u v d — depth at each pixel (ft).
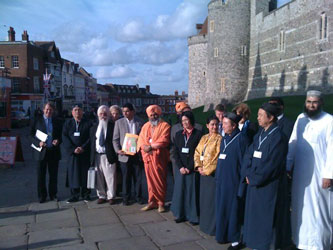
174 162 16.89
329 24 71.15
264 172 11.69
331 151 11.78
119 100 293.84
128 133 18.93
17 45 121.08
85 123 20.04
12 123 81.05
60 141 20.08
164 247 13.30
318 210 12.06
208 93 119.75
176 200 16.34
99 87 275.39
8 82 95.25
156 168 17.70
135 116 19.92
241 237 13.56
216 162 14.44
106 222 16.20
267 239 11.85
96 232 14.89
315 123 12.38
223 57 113.70
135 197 19.92
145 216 17.15
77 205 19.07
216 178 13.97
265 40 101.60
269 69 99.60
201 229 14.87
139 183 19.27
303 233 12.20
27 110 110.11
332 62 70.44
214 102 116.47
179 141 16.42
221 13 112.88
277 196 11.89
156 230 15.19
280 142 11.81
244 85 114.11
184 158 16.05
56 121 20.13
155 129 18.02
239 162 13.53
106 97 278.26
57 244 13.53
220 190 13.66
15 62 121.70
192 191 16.01
